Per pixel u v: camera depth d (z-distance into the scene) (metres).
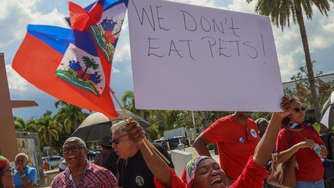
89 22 1.68
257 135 3.72
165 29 2.14
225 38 2.37
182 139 32.97
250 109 2.26
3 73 12.29
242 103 2.25
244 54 2.40
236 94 2.25
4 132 12.15
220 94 2.19
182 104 2.03
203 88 2.14
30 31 1.63
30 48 1.62
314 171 3.53
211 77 2.20
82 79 1.64
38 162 16.66
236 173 3.47
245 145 3.52
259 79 2.38
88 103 1.62
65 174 3.13
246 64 2.38
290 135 3.56
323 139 4.76
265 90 2.37
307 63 18.73
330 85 14.98
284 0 18.70
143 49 2.02
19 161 5.17
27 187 5.09
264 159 1.98
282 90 2.43
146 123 6.36
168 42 2.12
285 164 3.54
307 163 3.54
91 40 1.68
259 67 2.42
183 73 2.10
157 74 2.01
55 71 1.63
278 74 2.47
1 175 3.15
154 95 1.96
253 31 2.51
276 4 18.70
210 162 1.86
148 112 48.50
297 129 3.56
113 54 1.71
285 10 18.72
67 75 1.64
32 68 1.61
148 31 2.07
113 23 1.73
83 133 5.54
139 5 2.09
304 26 18.84
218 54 2.29
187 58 2.15
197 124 33.16
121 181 2.86
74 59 1.66
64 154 3.07
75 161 3.04
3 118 12.12
